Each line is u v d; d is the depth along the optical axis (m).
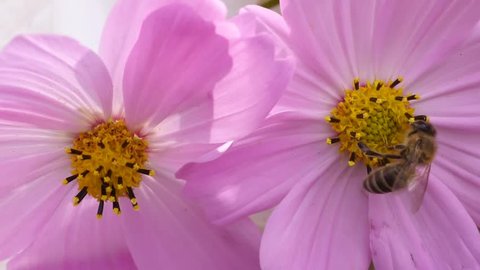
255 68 0.18
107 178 0.19
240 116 0.18
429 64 0.20
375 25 0.20
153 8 0.18
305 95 0.20
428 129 0.19
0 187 0.19
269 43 0.18
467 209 0.20
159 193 0.19
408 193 0.20
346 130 0.20
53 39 0.18
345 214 0.20
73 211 0.19
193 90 0.18
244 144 0.19
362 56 0.20
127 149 0.19
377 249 0.20
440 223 0.20
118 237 0.20
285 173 0.19
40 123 0.19
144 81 0.18
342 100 0.20
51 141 0.19
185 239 0.19
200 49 0.18
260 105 0.18
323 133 0.20
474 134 0.20
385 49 0.20
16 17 0.23
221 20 0.18
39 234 0.19
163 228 0.20
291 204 0.19
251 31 0.18
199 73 0.18
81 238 0.19
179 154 0.19
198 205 0.19
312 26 0.19
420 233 0.20
